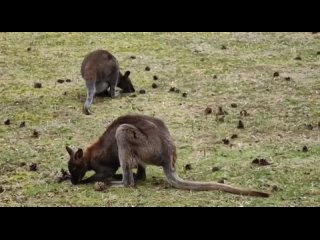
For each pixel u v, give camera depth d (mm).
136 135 13500
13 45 24641
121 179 14250
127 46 24531
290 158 15039
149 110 18484
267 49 24078
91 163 14023
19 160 15289
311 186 13508
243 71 21734
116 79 19812
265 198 12891
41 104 19109
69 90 20328
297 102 18969
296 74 21422
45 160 15281
